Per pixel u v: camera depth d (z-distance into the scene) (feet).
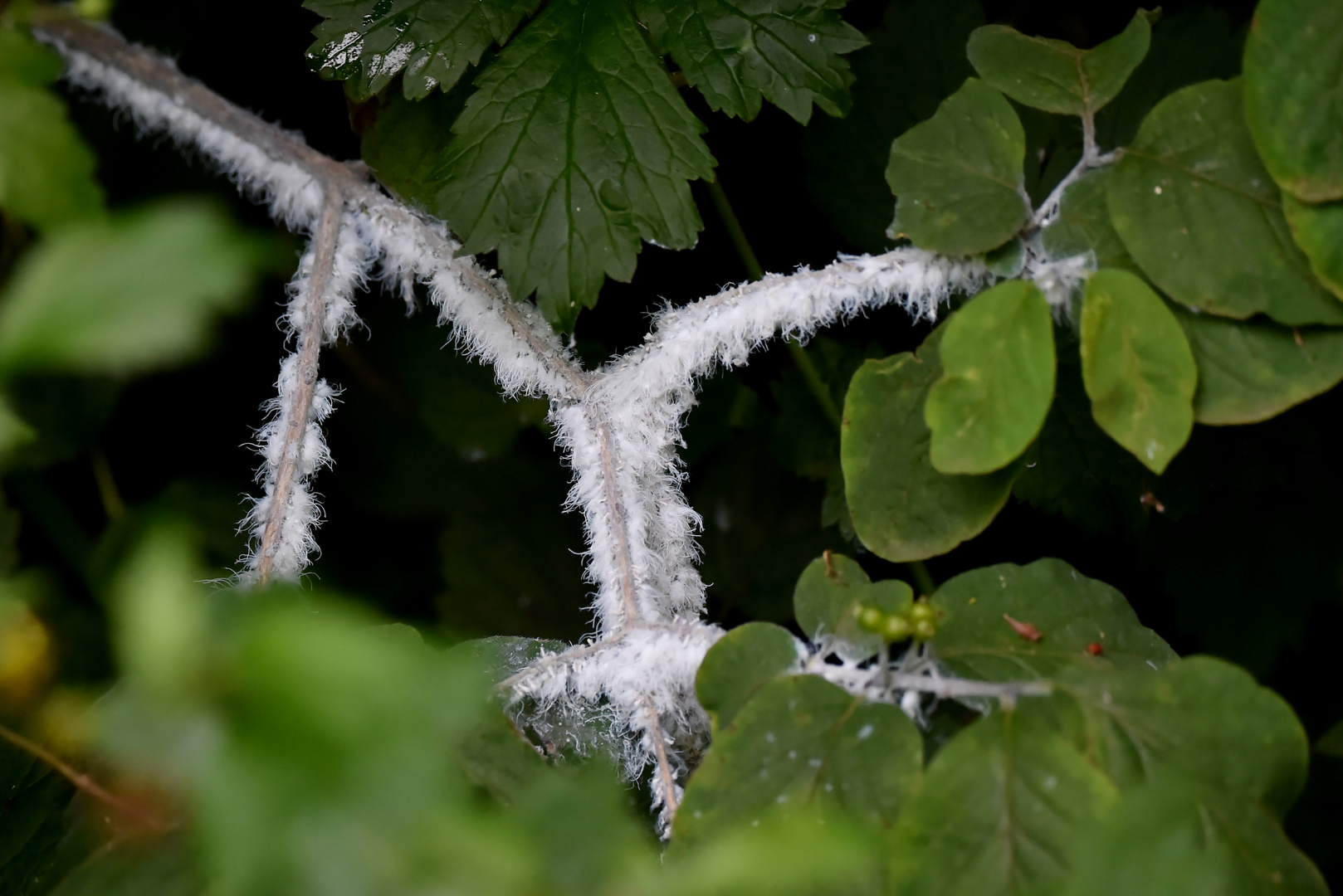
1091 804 2.82
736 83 3.11
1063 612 2.94
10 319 2.01
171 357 2.35
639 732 3.05
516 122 3.09
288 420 3.10
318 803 1.92
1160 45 3.26
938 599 2.95
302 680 1.89
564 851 2.66
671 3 3.13
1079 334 3.00
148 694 1.98
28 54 3.06
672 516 3.16
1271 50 2.94
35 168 3.05
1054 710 2.87
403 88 3.11
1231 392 2.97
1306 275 2.96
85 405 3.26
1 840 2.95
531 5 3.12
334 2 3.13
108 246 2.06
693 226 3.08
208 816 1.92
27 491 3.23
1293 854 2.82
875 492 3.01
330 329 3.15
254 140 3.21
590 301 3.07
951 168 3.03
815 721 2.87
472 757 2.87
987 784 2.83
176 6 3.26
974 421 2.94
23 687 3.00
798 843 2.70
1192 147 2.99
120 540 3.25
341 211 3.18
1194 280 2.97
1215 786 2.84
